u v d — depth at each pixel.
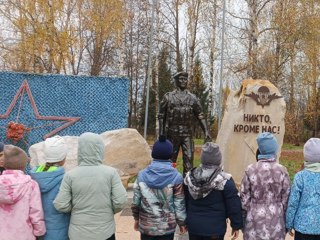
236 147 9.82
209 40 24.98
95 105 10.88
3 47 20.19
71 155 8.95
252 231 4.33
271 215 4.29
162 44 32.72
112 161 9.07
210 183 4.14
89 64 26.69
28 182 3.88
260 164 4.42
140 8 30.00
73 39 20.23
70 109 10.80
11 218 3.79
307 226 4.22
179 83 8.55
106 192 3.99
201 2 24.72
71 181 3.95
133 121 39.47
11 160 3.92
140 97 40.81
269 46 22.34
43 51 19.81
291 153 22.45
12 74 10.62
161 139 4.28
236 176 9.77
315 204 4.24
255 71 21.64
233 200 4.18
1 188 3.73
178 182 4.22
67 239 4.06
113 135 9.25
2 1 19.47
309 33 22.00
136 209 4.35
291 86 25.70
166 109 8.51
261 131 9.85
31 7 19.31
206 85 35.97
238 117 9.85
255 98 9.85
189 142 8.48
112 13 21.61
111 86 10.91
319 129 33.75
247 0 21.38
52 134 10.69
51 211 4.02
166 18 27.16
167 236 4.25
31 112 10.68
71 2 20.70
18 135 10.38
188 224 4.29
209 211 4.21
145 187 4.20
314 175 4.31
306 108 32.50
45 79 10.74
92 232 3.92
